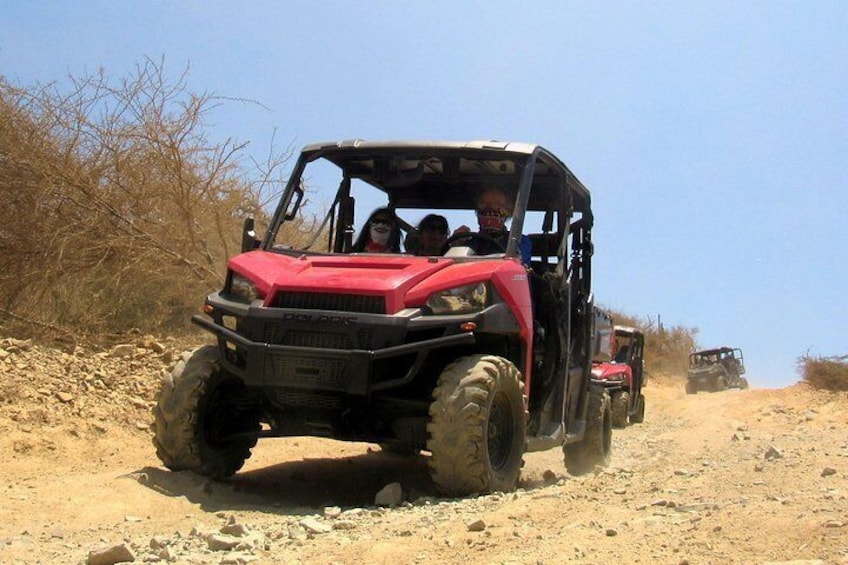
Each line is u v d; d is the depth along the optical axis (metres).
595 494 5.76
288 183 7.75
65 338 10.91
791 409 17.94
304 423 6.67
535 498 5.72
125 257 12.06
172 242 12.67
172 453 6.68
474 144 7.52
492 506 5.64
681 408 25.23
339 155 7.77
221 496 6.56
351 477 7.93
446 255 7.07
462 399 6.08
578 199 9.28
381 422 6.69
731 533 4.31
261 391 6.47
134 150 12.35
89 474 6.95
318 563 4.30
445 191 8.31
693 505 5.11
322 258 7.00
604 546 4.23
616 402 18.92
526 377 6.98
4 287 11.45
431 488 7.28
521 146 7.55
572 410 8.85
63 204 11.82
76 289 11.82
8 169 11.53
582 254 9.33
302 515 5.98
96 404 8.85
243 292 6.72
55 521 5.38
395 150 7.61
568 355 8.22
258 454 8.86
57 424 8.14
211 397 6.86
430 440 6.10
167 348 11.12
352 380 6.14
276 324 6.35
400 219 8.18
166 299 12.64
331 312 6.27
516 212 7.23
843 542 3.97
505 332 6.64
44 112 12.01
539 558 4.07
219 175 12.91
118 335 11.51
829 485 5.85
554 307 8.06
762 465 6.98
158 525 5.45
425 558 4.30
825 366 21.16
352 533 5.05
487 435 6.21
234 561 4.32
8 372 8.87
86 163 12.12
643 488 5.93
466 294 6.47
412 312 6.27
